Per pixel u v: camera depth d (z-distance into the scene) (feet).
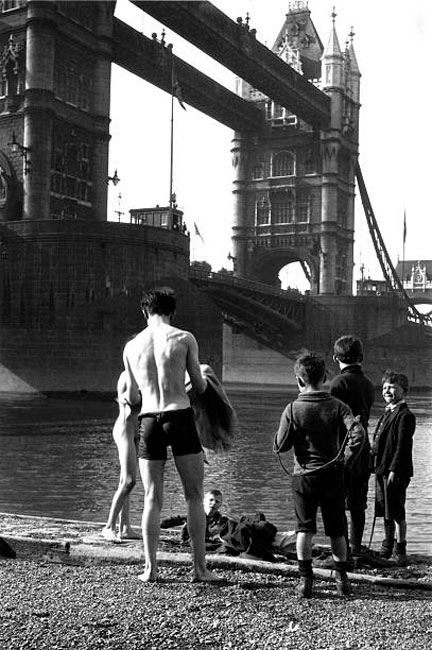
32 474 97.09
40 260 236.43
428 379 411.54
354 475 27.32
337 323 414.62
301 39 480.23
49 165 257.34
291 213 457.68
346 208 470.80
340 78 447.01
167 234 250.57
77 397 231.91
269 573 24.22
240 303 368.07
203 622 18.69
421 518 70.44
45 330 234.99
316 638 17.70
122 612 19.27
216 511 29.35
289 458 123.13
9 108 260.62
